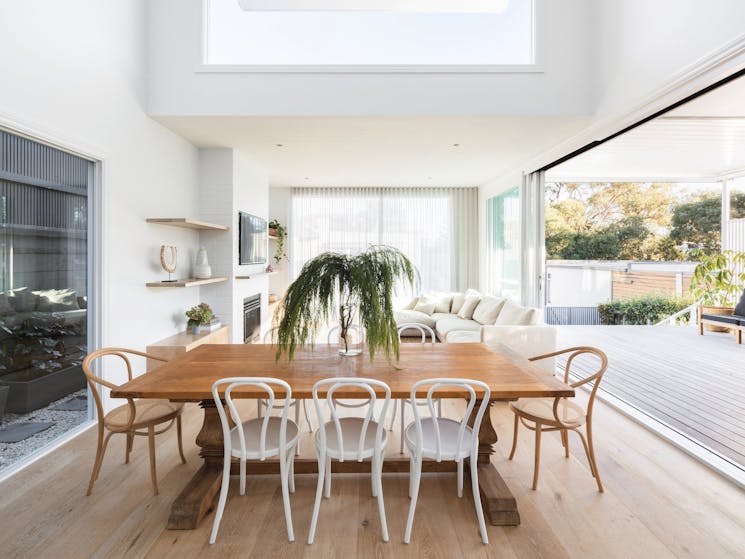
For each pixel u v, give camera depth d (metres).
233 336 4.60
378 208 7.06
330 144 4.40
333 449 1.79
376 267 2.08
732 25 2.18
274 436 1.93
